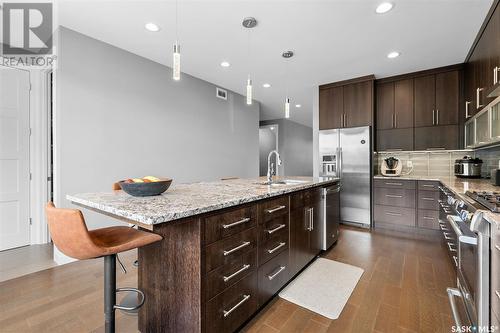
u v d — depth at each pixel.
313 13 2.40
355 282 2.22
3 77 2.96
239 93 5.21
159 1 2.22
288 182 2.85
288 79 4.32
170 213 1.09
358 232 3.78
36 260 2.73
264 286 1.77
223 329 1.41
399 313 1.78
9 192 3.03
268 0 2.21
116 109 3.10
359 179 4.12
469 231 1.44
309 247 2.52
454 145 3.64
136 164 3.32
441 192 3.12
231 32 2.76
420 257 2.79
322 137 4.52
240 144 5.28
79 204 1.50
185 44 3.04
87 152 2.83
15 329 1.63
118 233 1.41
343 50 3.20
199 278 1.27
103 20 2.52
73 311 1.82
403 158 4.25
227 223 1.44
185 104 4.03
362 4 2.26
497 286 1.10
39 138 3.24
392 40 2.93
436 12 2.36
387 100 4.19
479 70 2.71
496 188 2.18
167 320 1.41
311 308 1.84
